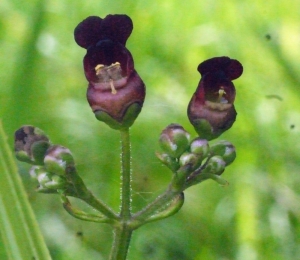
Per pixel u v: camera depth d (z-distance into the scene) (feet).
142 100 0.35
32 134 0.36
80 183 0.35
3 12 0.59
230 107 0.37
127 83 0.35
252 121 0.58
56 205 0.53
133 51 0.67
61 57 0.63
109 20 0.35
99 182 0.53
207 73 0.37
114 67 0.35
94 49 0.35
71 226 0.52
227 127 0.37
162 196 0.35
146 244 0.52
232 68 0.36
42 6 0.50
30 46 0.49
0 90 0.50
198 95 0.37
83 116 0.58
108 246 0.52
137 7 0.69
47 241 0.51
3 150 0.34
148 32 0.69
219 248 0.52
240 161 0.56
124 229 0.35
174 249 0.52
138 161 0.56
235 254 0.51
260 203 0.53
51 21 0.64
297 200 0.53
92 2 0.67
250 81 0.60
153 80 0.65
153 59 0.68
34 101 0.50
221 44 0.66
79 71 0.63
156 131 0.59
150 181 0.55
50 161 0.35
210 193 0.55
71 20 0.66
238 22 0.66
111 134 0.57
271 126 0.58
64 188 0.35
